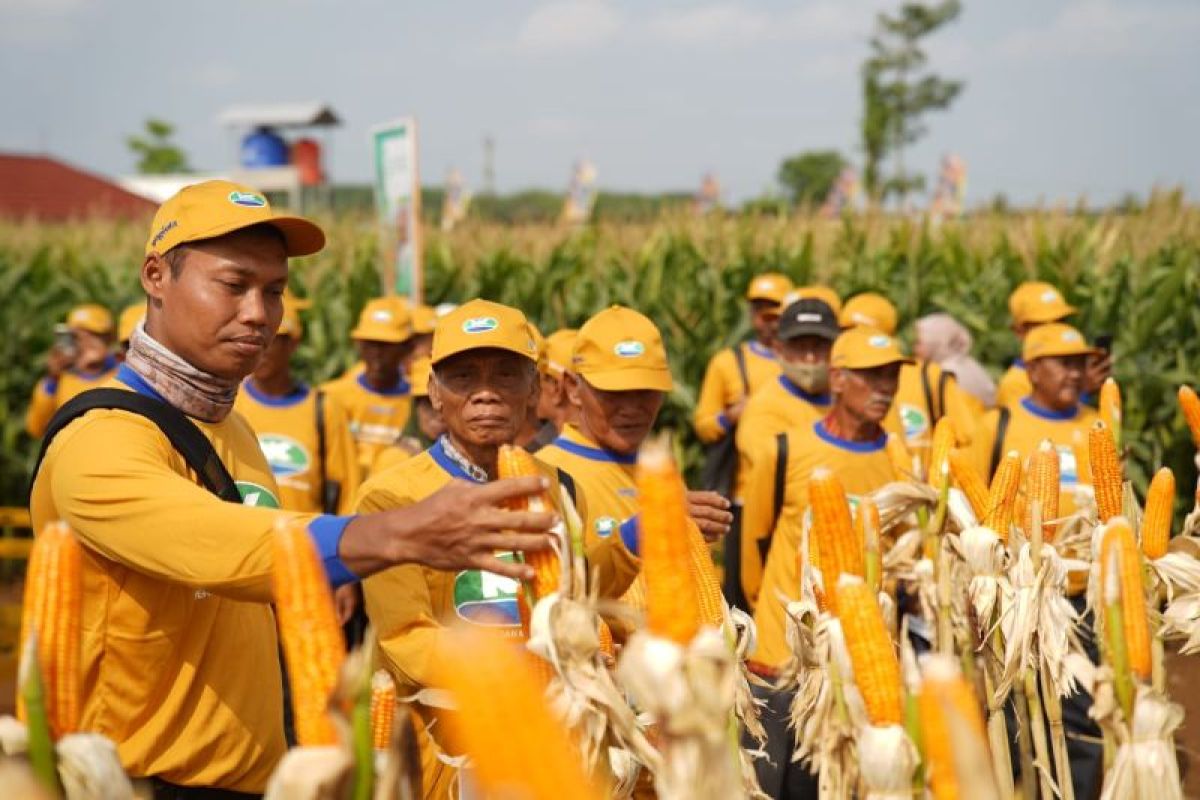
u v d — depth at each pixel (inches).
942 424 124.3
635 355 177.8
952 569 115.2
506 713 49.7
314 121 1375.5
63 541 71.2
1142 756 83.0
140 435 104.6
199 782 107.7
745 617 108.4
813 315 275.0
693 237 484.4
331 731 65.9
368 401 322.7
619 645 116.8
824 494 91.7
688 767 65.0
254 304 109.9
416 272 412.5
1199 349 407.8
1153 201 475.2
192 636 107.3
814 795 180.7
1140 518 119.1
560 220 577.3
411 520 87.7
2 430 549.3
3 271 593.3
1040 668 110.1
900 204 541.3
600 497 178.9
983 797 59.8
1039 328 268.2
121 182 2310.5
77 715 71.4
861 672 77.7
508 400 134.3
